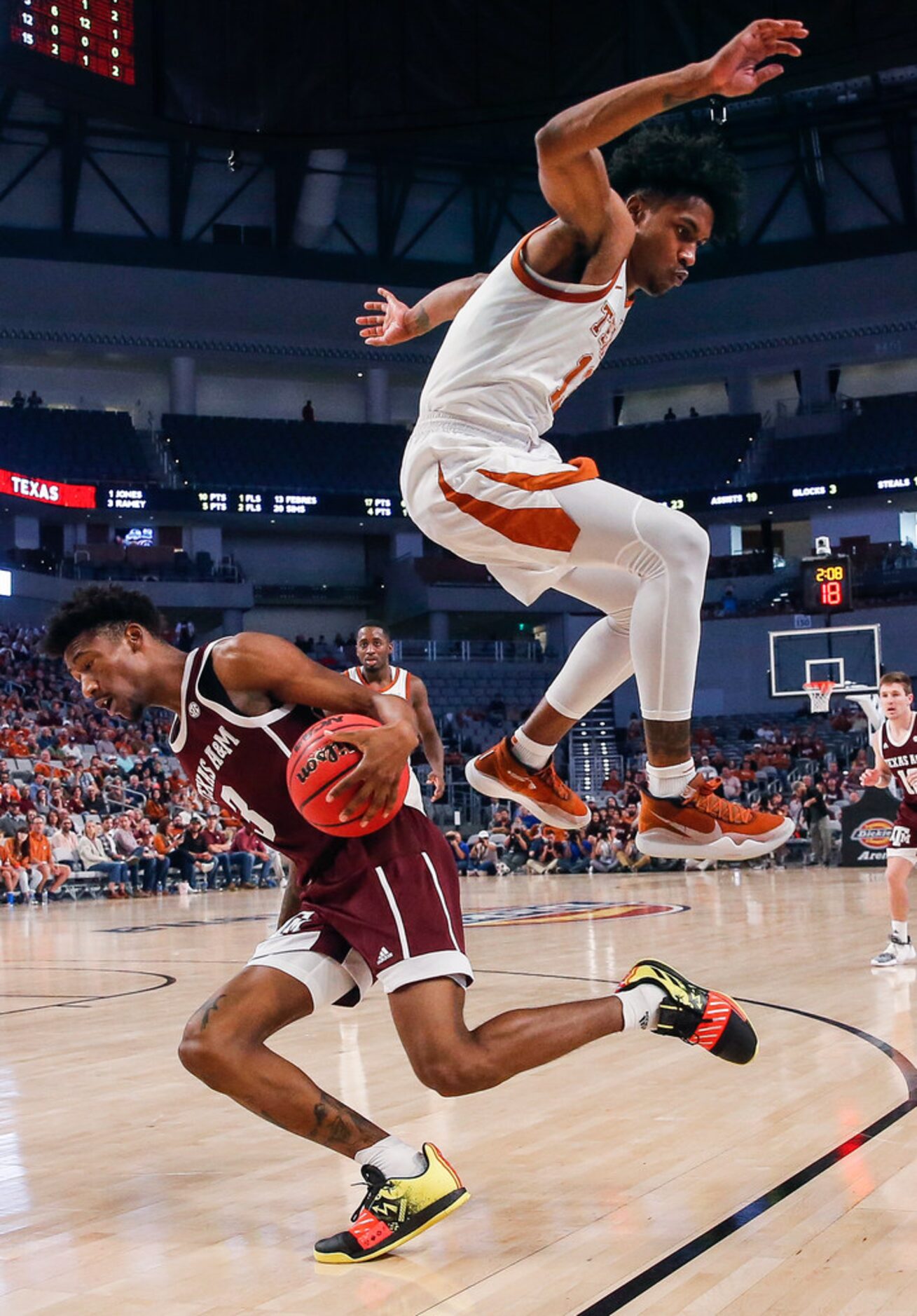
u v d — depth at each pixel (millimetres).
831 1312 2131
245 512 27750
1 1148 3566
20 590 25000
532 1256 2506
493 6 14305
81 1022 5926
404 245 29969
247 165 27938
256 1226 2805
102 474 27109
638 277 2723
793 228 29594
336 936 2715
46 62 14180
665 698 2572
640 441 30234
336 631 31531
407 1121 3701
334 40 14586
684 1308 2180
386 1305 2279
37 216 27281
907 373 30344
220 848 18188
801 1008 5582
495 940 9344
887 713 7176
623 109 2256
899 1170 2945
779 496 28266
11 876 15461
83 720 21438
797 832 19875
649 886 16172
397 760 2436
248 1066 2584
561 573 2725
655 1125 3551
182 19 14703
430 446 2625
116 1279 2469
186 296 28359
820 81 14500
